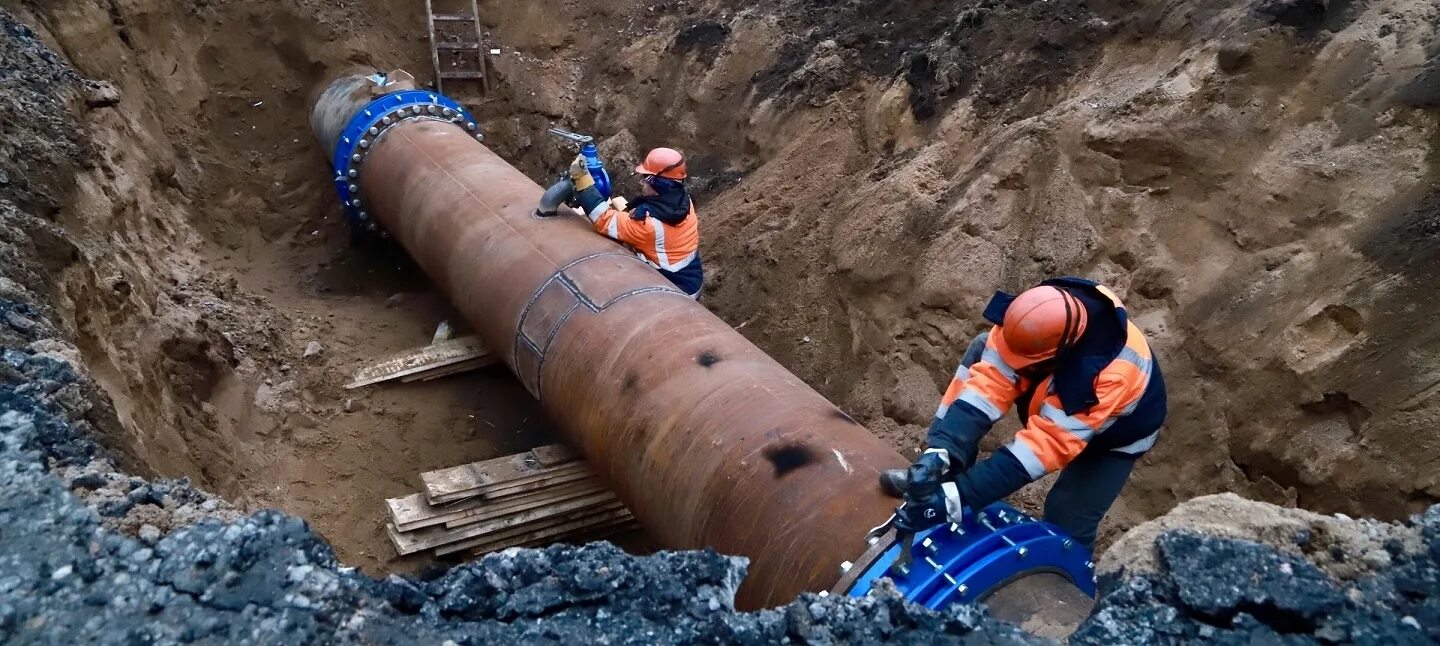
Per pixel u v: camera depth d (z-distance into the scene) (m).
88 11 7.71
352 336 7.63
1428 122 4.70
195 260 7.48
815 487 3.68
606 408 4.70
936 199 6.52
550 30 10.74
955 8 7.78
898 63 7.66
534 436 6.72
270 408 6.42
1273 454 4.58
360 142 7.82
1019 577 3.22
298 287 8.46
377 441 6.55
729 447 4.02
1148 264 5.43
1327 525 2.73
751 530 3.75
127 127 7.50
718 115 9.00
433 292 8.48
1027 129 6.25
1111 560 2.84
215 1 9.09
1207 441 4.86
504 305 5.67
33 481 2.99
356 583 2.71
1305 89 5.28
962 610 2.74
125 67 8.05
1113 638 2.52
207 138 8.93
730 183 8.48
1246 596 2.53
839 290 6.80
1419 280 4.32
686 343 4.64
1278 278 4.89
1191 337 5.11
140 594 2.60
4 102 5.55
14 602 2.55
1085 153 5.92
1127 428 3.54
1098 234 5.69
